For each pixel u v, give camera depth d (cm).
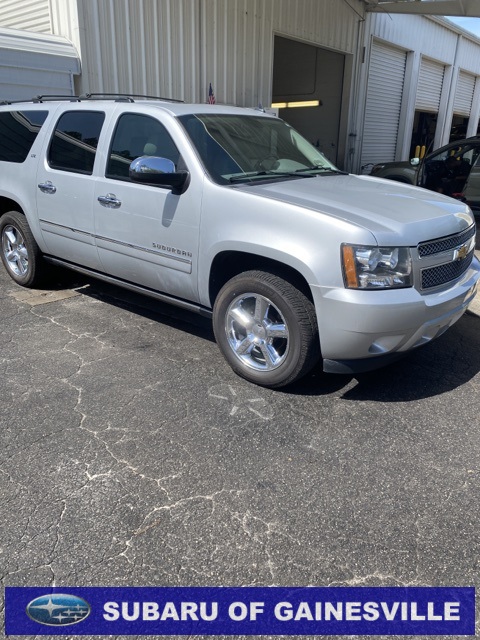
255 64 1077
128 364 393
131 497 259
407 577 221
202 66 962
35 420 320
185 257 380
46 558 224
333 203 335
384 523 247
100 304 516
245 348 361
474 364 412
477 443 309
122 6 809
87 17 769
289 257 318
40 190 485
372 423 326
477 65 2203
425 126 2053
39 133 489
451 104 2072
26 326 459
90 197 436
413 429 321
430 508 257
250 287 345
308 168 445
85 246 460
